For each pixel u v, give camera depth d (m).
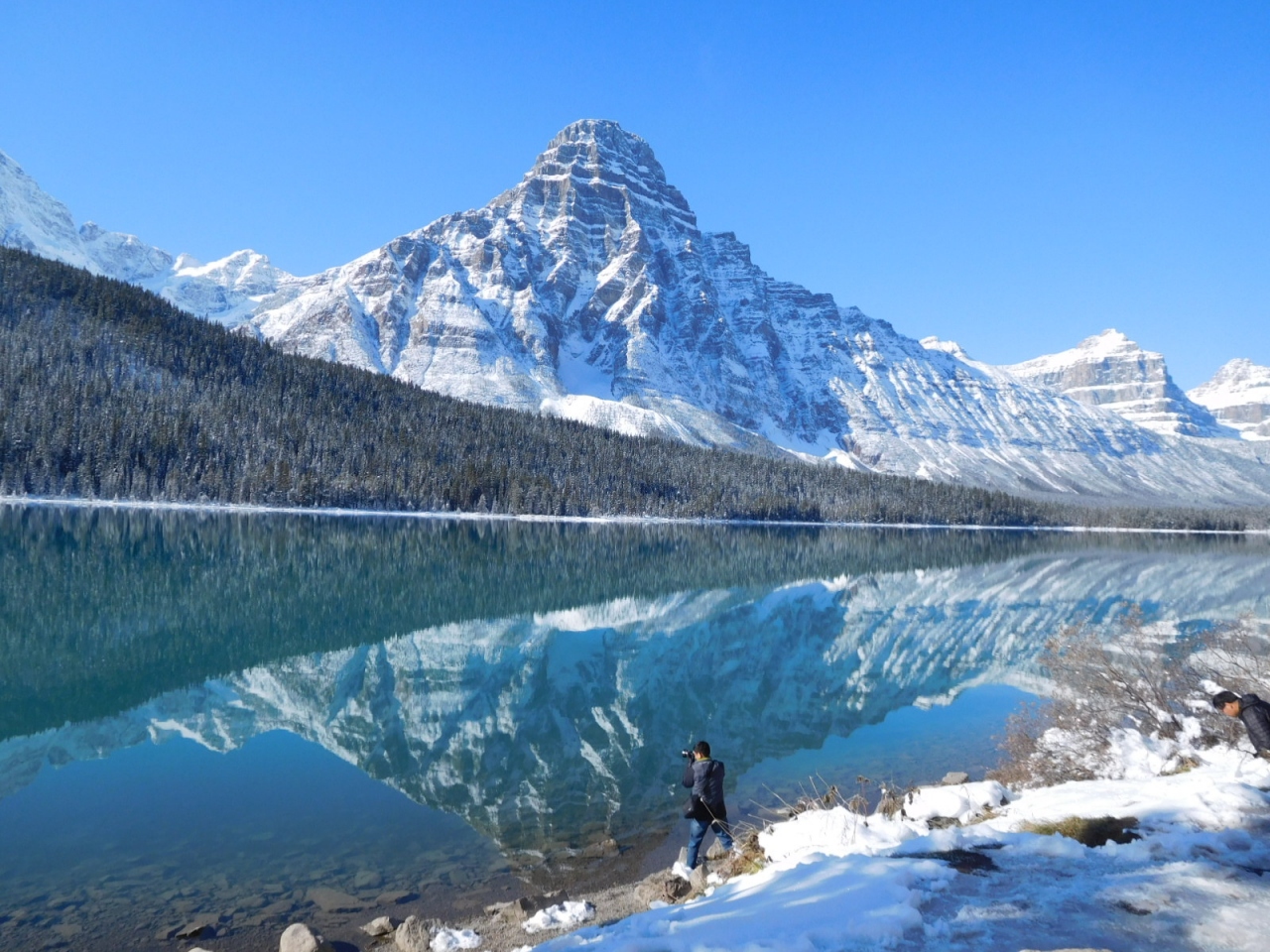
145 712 26.81
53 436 132.12
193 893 14.17
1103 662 19.44
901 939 6.03
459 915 13.47
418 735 25.66
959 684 35.06
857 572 94.00
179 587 56.25
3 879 14.65
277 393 195.50
